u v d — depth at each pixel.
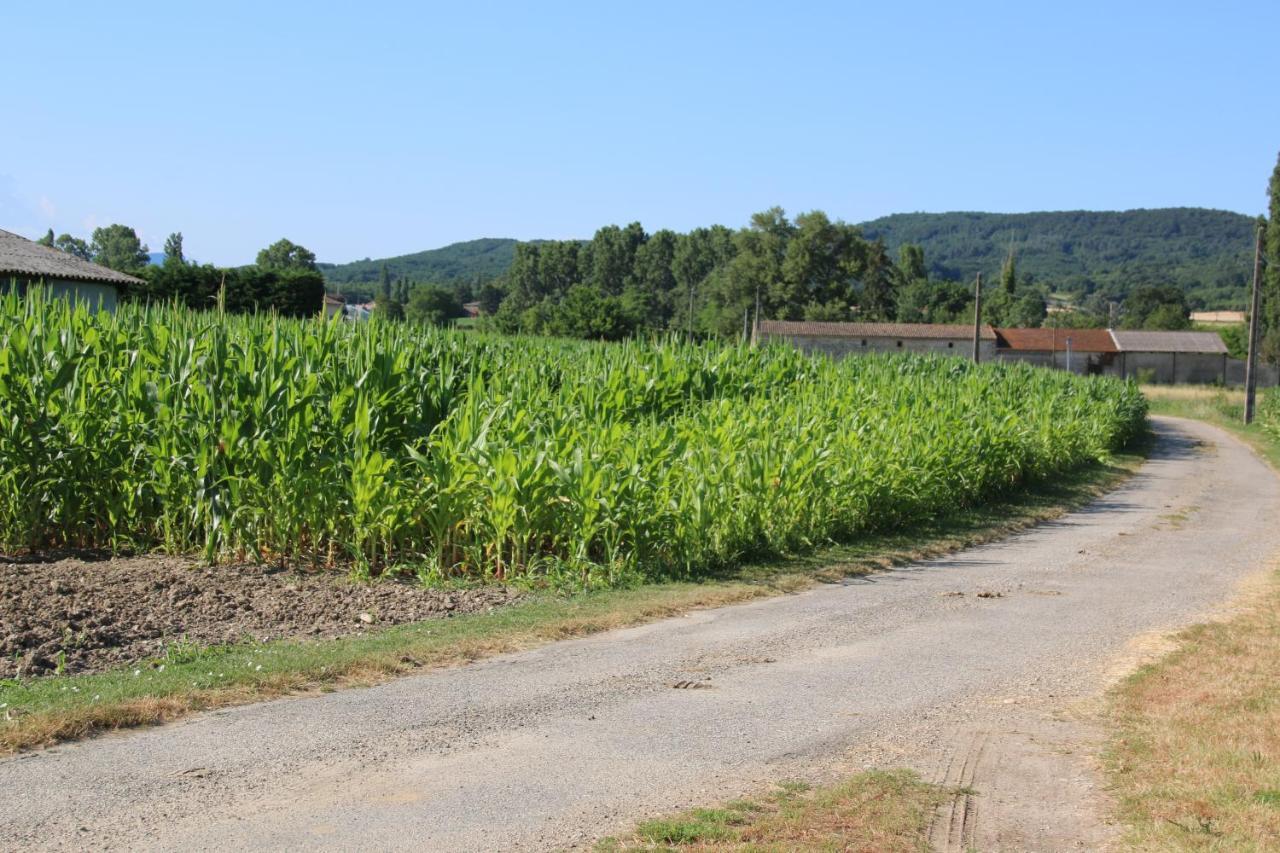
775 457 13.39
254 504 10.92
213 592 9.61
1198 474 26.83
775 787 5.50
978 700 7.22
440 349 16.12
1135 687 7.48
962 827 5.05
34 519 10.88
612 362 19.42
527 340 24.42
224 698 6.72
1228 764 5.73
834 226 110.94
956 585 11.75
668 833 4.83
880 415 18.25
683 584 11.23
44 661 7.36
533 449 11.56
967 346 82.00
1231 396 64.88
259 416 11.12
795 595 10.96
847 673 7.84
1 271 32.62
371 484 10.75
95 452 11.14
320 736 6.08
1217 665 8.03
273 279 46.94
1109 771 5.80
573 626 9.07
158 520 11.28
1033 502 20.11
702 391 20.36
